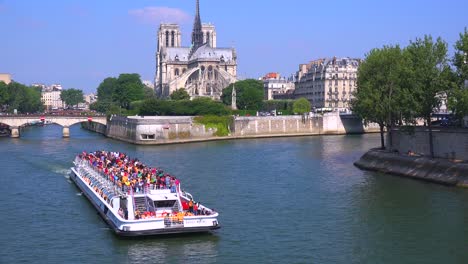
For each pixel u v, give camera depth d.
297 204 68.62
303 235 55.19
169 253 49.78
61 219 62.22
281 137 187.75
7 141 163.62
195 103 196.88
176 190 59.56
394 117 106.44
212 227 54.12
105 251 50.50
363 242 52.94
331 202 69.62
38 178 90.19
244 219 61.19
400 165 91.19
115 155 90.81
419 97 89.06
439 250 50.47
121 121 176.88
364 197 72.25
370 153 101.75
